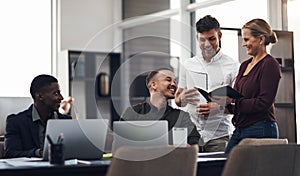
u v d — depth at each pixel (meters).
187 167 2.33
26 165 2.49
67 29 7.05
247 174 2.39
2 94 6.38
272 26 6.07
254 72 3.52
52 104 3.47
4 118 4.96
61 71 6.74
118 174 2.23
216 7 6.61
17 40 6.52
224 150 3.71
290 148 2.50
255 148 2.39
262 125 3.44
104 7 7.44
